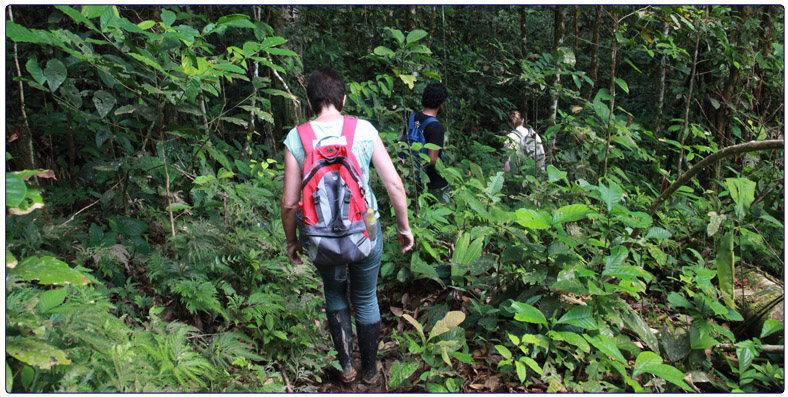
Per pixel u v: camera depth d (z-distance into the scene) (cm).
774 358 235
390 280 309
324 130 202
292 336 242
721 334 252
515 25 809
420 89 491
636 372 204
